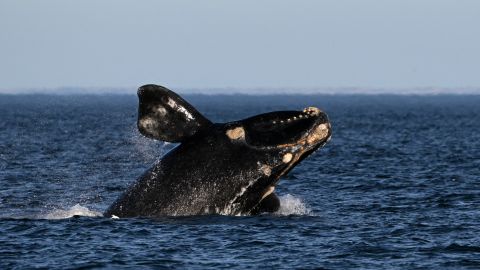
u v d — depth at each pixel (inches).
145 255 3203.7
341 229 3673.7
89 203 4576.8
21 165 6953.7
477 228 3779.5
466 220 4001.0
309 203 4500.5
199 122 3476.9
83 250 3270.2
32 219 3816.4
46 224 3671.3
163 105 3388.3
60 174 6245.1
